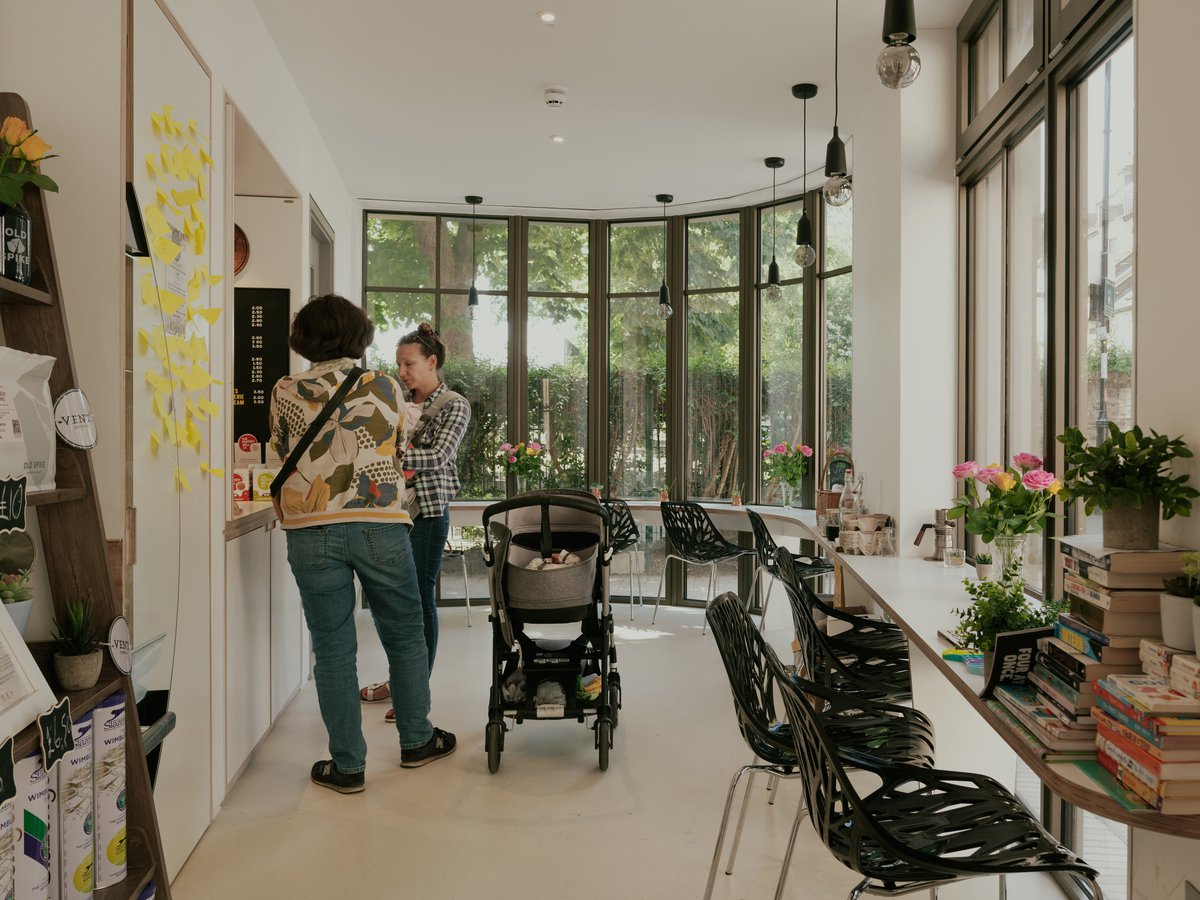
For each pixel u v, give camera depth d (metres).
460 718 4.24
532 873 2.71
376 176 6.37
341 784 3.31
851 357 6.01
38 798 1.54
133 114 2.31
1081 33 2.70
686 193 6.75
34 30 2.09
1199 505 1.73
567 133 5.45
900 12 2.32
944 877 1.72
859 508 4.49
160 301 2.56
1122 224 2.57
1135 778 1.43
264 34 3.96
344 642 3.29
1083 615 1.69
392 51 4.28
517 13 3.91
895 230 4.25
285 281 4.68
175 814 2.66
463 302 7.40
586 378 7.53
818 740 1.76
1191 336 1.79
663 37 4.15
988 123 3.64
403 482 3.39
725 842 2.92
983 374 3.98
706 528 6.35
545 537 3.68
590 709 3.75
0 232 1.71
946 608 2.92
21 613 1.73
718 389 7.20
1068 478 1.85
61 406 1.81
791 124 5.27
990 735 2.89
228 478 3.26
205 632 2.96
